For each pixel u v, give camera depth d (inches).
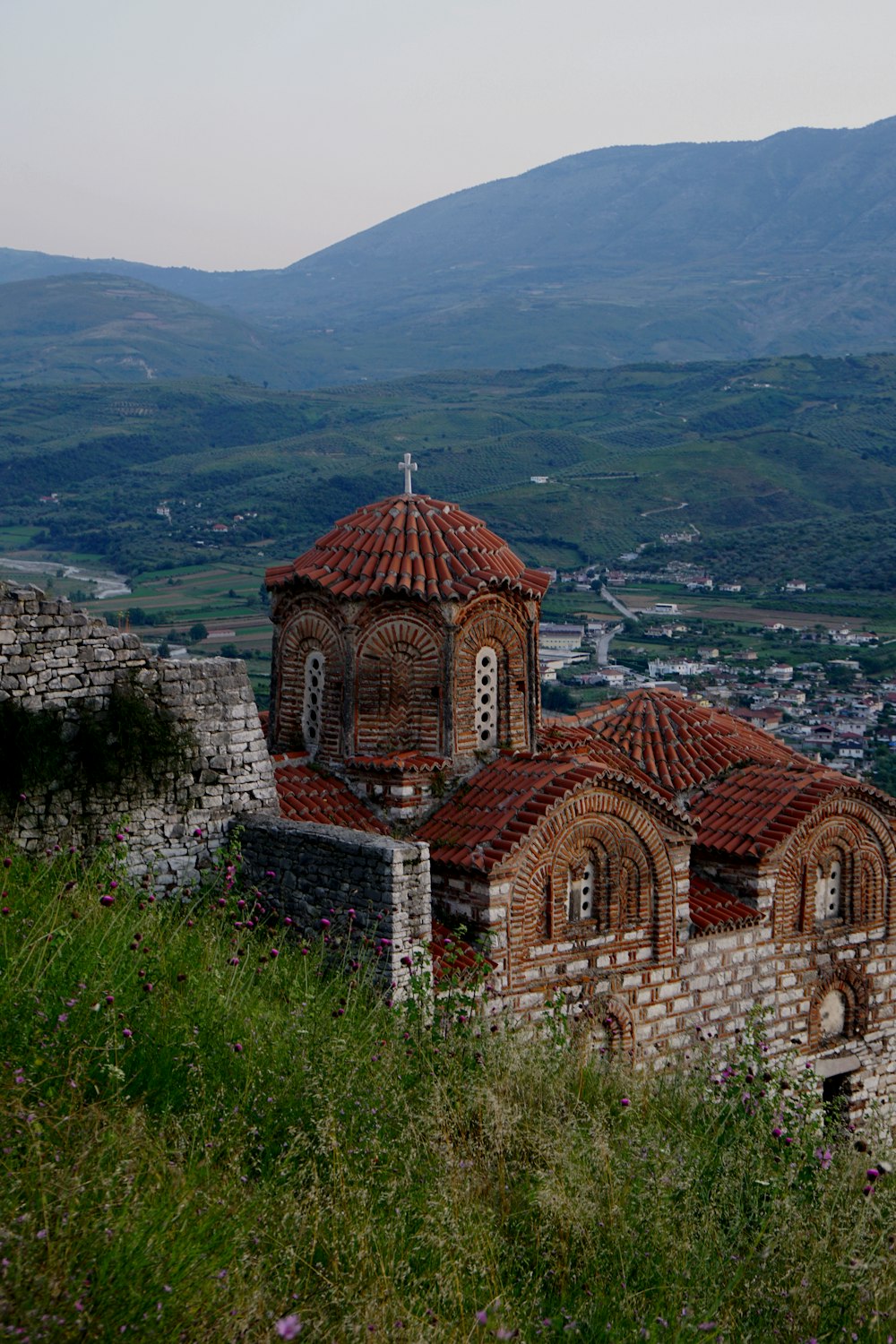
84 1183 340.2
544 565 5866.1
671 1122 545.3
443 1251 387.5
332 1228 378.6
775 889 866.8
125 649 717.3
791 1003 880.9
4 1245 303.3
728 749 943.0
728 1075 592.1
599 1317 388.2
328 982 627.8
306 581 842.8
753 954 859.4
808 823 878.4
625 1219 432.1
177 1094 431.5
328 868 700.0
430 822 800.3
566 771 784.9
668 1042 819.4
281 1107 446.3
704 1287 410.9
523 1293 396.2
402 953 669.3
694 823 818.2
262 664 3435.0
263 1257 350.9
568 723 960.9
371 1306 343.9
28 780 676.1
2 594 671.1
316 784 828.6
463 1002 602.2
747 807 893.8
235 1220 361.4
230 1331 310.0
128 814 712.4
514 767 821.2
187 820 740.0
